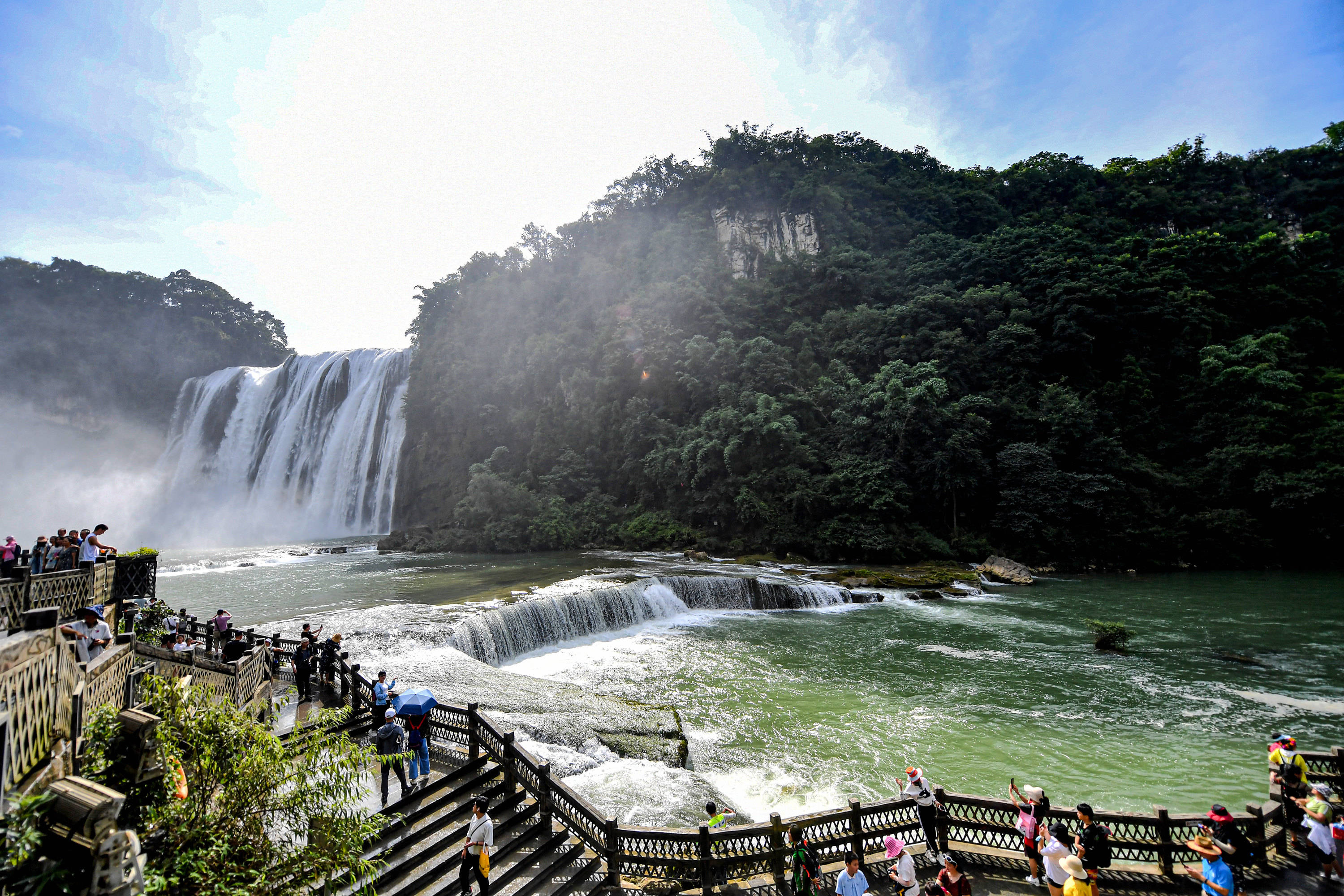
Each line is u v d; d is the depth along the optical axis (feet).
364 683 46.78
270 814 23.16
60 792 15.65
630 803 42.24
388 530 242.37
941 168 348.59
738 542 160.25
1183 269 213.46
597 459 209.46
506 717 52.54
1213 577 138.31
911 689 68.80
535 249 298.76
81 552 47.57
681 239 260.42
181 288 358.23
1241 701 63.36
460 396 241.35
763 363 190.39
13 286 300.20
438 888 29.12
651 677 73.41
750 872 31.63
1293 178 301.43
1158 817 31.99
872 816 33.71
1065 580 139.44
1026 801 33.50
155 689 23.85
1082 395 184.24
